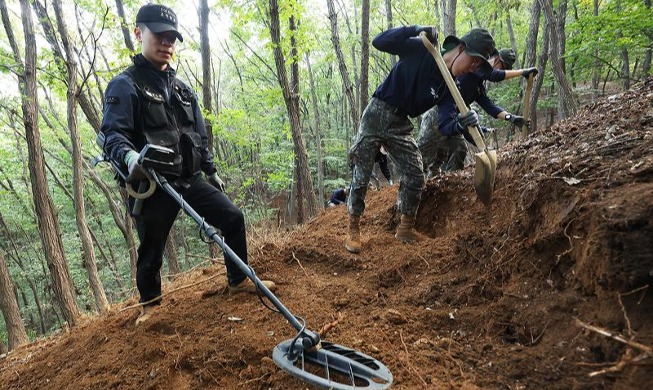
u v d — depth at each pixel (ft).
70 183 48.44
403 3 43.73
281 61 23.90
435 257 10.19
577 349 5.72
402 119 10.96
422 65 9.95
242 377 7.06
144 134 8.55
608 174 7.16
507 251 8.36
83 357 9.17
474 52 9.46
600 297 5.85
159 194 8.81
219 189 10.36
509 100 43.60
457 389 5.74
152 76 8.74
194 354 7.80
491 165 9.33
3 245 50.21
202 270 14.34
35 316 54.19
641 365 4.66
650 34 25.17
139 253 9.29
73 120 20.61
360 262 11.10
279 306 7.02
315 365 6.66
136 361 8.05
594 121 10.94
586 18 25.50
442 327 7.62
